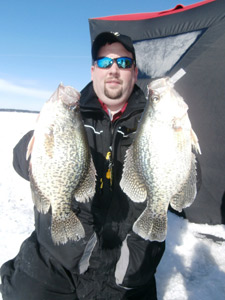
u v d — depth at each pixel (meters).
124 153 0.82
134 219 0.80
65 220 0.67
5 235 1.09
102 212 0.80
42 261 0.78
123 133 0.83
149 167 0.70
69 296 0.80
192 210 1.34
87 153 0.70
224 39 1.37
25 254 0.80
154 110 0.69
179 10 1.62
